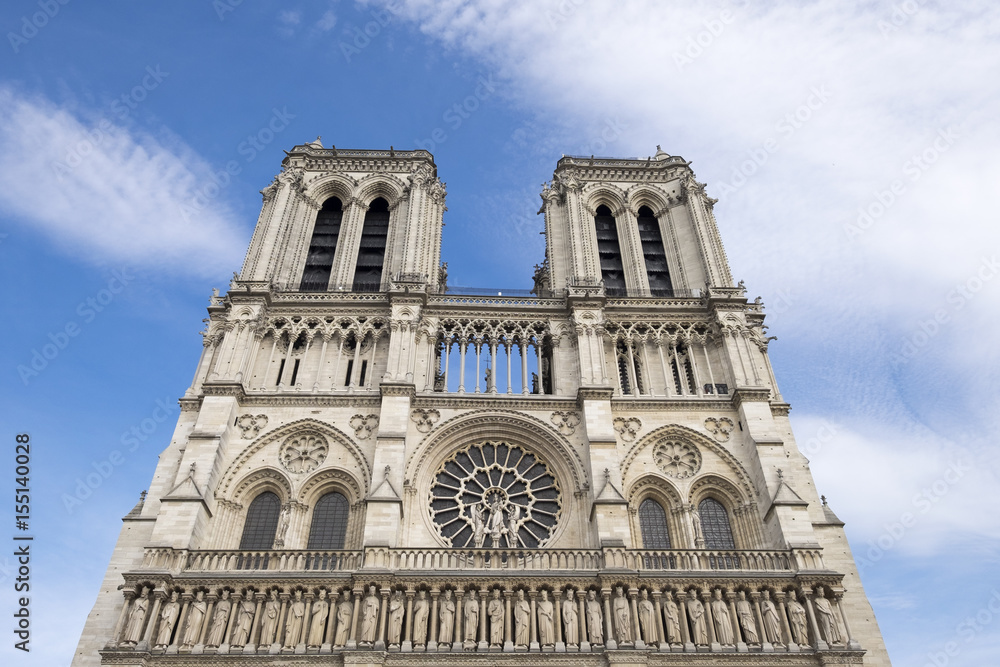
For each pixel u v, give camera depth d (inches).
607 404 2090.3
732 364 2218.3
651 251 2696.9
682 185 2773.1
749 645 1652.3
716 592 1723.7
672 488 2031.3
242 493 1977.1
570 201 2677.2
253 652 1590.8
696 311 2386.8
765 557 1817.2
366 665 1560.0
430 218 2669.8
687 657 1621.6
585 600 1691.7
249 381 2158.0
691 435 2101.4
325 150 2878.9
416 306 2294.5
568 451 2062.0
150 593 1663.4
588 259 2527.1
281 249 2482.8
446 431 2097.7
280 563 1776.6
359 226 2642.7
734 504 2009.1
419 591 1694.1
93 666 1653.5
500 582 1702.8
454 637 1637.6
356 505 1948.8
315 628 1632.6
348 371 2245.3
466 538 1971.0
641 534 1984.5
